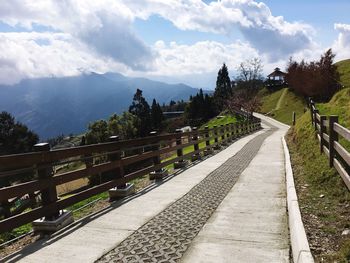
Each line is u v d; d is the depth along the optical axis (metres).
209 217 6.74
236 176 10.80
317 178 8.12
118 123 66.06
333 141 7.95
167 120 126.12
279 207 7.24
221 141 21.62
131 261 4.86
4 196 5.22
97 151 7.67
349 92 15.51
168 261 4.83
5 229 5.23
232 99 88.19
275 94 99.75
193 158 15.01
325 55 66.75
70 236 5.91
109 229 6.22
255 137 28.95
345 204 6.35
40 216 5.95
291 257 4.88
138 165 34.09
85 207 8.35
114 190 8.68
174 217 6.83
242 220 6.48
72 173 6.76
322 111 13.85
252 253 5.04
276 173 11.00
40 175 6.04
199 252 5.11
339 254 4.41
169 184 10.02
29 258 5.06
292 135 20.19
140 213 7.17
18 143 70.12
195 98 110.25
